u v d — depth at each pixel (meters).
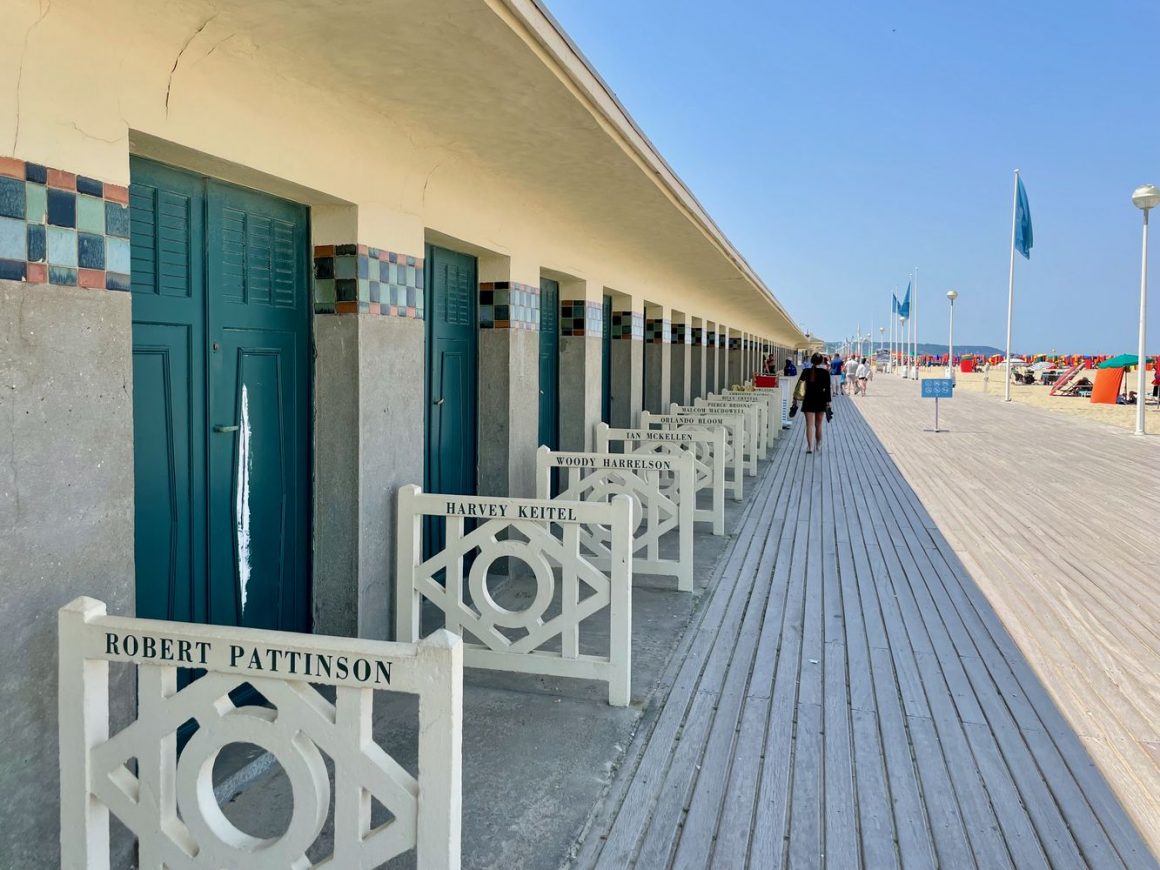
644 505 8.12
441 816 1.93
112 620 2.12
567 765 3.28
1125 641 4.77
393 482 4.23
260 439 3.65
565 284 7.73
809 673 4.25
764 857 2.71
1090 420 20.25
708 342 15.67
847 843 2.79
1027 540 7.34
